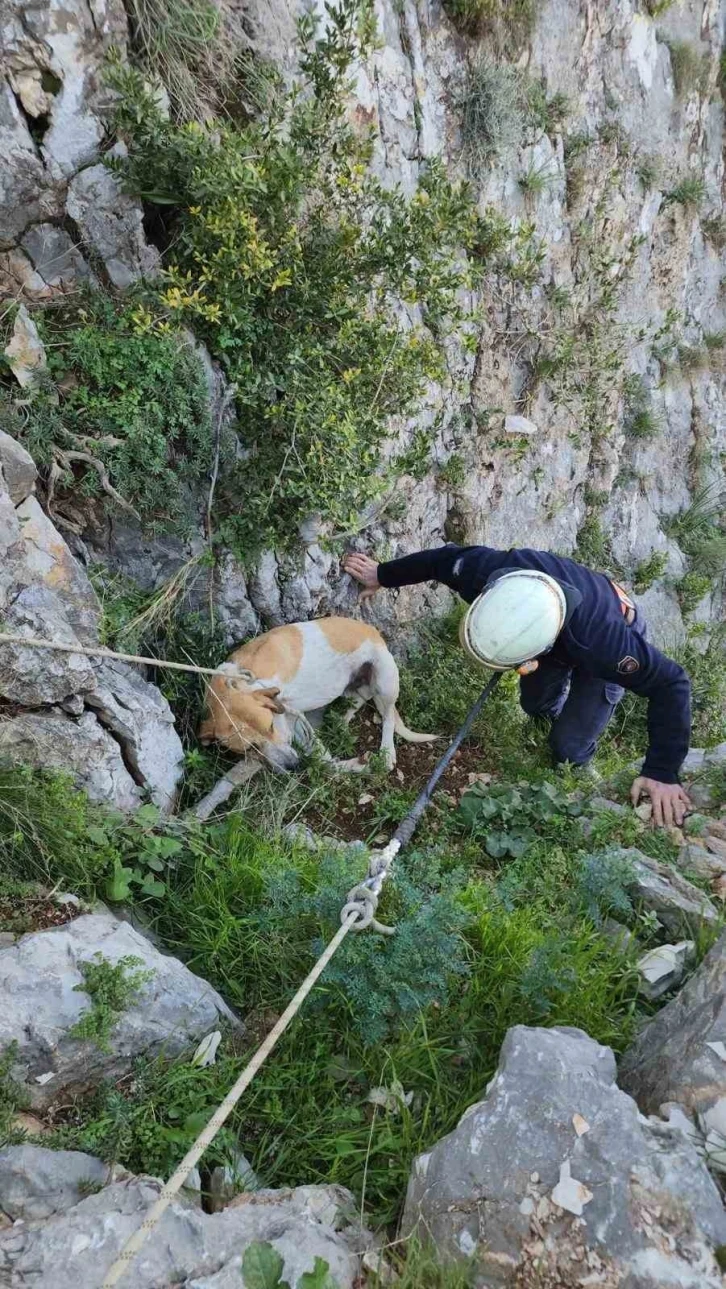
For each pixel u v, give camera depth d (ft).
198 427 11.95
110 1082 7.50
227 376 12.41
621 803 12.25
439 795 12.96
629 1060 8.14
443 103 16.67
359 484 12.83
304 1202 6.59
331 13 11.53
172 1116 7.41
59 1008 7.36
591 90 20.35
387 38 14.93
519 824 11.90
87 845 9.45
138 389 11.24
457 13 16.55
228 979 9.03
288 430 12.62
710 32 24.53
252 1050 8.24
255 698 11.78
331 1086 7.94
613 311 21.39
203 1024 8.12
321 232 12.34
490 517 19.11
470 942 9.43
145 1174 6.91
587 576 11.55
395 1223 6.95
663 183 23.29
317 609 14.71
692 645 24.72
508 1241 5.96
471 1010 8.62
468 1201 6.23
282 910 8.97
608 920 10.07
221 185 10.63
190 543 12.53
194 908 9.68
